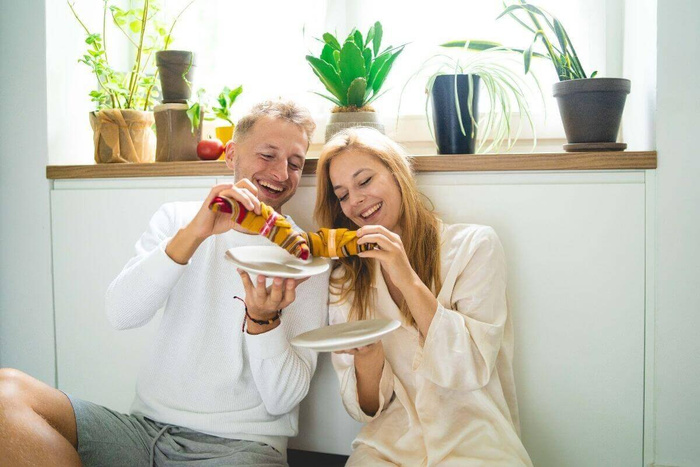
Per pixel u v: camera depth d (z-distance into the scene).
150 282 1.18
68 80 1.80
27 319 1.73
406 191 1.30
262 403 1.27
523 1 1.53
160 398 1.26
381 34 1.56
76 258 1.69
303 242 1.07
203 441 1.22
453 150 1.46
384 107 1.85
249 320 1.18
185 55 1.63
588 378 1.38
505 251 1.42
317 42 1.88
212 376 1.26
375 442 1.22
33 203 1.72
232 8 1.93
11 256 1.74
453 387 1.17
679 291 1.33
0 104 1.73
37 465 0.96
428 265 1.29
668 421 1.35
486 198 1.42
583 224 1.37
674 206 1.33
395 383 1.25
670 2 1.32
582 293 1.38
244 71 1.93
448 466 1.13
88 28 1.88
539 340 1.40
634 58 1.58
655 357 1.35
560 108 1.42
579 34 1.74
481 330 1.19
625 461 1.37
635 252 1.35
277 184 1.33
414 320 1.28
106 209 1.66
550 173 1.39
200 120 1.64
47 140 1.71
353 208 1.30
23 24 1.72
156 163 1.60
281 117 1.32
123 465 1.17
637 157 1.33
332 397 1.51
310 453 1.57
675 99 1.32
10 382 1.06
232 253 1.10
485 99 1.75
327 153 1.32
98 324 1.68
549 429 1.41
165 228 1.37
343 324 1.18
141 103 1.82
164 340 1.29
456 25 1.79
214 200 1.09
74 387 1.71
